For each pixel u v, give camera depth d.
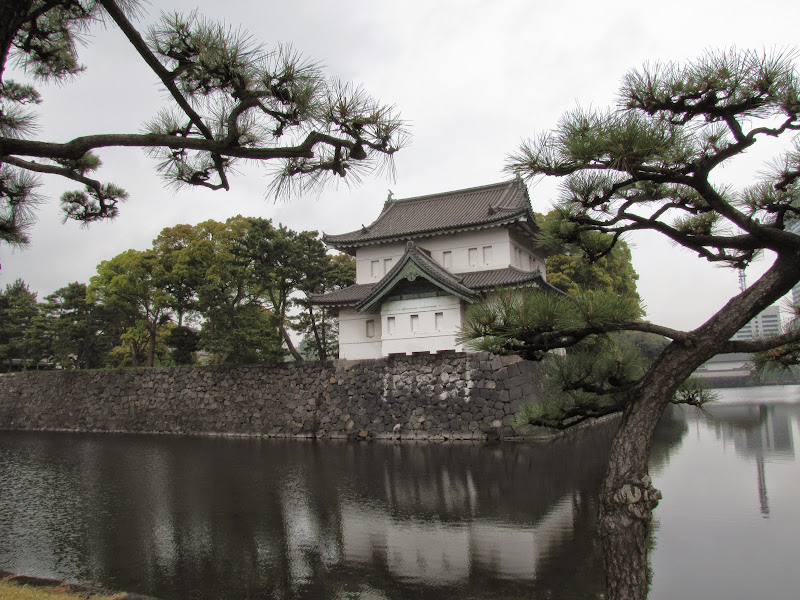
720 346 4.35
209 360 48.06
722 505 12.45
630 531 4.16
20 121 6.97
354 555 9.88
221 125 5.12
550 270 36.81
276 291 37.59
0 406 40.91
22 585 7.35
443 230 28.58
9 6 4.32
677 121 4.51
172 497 15.20
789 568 8.65
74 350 47.44
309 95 4.80
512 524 11.34
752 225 4.30
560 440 23.78
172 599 8.21
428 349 26.31
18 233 7.52
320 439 27.94
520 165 4.84
